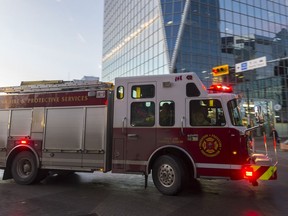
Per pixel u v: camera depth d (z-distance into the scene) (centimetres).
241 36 4934
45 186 931
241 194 820
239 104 836
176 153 809
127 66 5628
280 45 5431
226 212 646
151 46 4719
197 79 804
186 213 638
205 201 740
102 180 1034
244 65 2355
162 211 654
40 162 938
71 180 1034
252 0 5197
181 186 782
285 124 5122
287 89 5309
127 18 5775
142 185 944
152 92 836
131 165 829
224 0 4853
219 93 799
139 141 828
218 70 2466
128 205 703
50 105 954
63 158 912
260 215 624
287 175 1154
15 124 989
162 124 813
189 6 4431
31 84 1053
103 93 888
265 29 5278
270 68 5203
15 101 1005
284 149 2384
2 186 935
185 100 804
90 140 884
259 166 748
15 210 660
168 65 4203
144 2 5056
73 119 916
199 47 4419
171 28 4372
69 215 623
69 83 952
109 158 874
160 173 804
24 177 953
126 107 852
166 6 4509
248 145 773
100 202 732
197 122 786
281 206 695
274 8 5481
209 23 4597
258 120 917
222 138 761
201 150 773
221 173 754
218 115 773
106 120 873
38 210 661
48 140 936
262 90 4988
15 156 979
